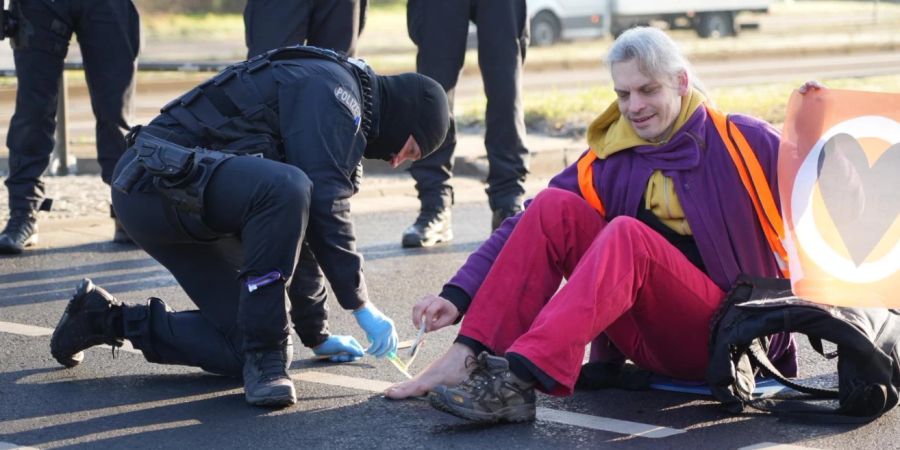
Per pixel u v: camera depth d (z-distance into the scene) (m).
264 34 10.40
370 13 53.62
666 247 6.01
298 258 6.84
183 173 6.20
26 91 11.36
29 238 11.50
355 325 8.64
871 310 6.04
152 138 6.42
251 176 6.25
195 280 6.86
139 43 11.52
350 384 6.99
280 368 6.50
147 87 27.59
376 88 6.83
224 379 7.10
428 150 7.07
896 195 5.78
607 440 5.89
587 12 41.94
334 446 5.84
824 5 65.00
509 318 6.19
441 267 10.77
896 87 24.27
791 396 6.55
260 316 6.37
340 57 6.80
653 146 6.36
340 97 6.57
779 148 6.02
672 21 43.78
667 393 6.75
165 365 7.43
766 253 6.36
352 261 6.58
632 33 6.23
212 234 6.50
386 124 6.89
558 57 36.53
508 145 11.78
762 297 6.10
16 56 11.33
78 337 7.09
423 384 6.35
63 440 5.95
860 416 6.13
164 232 6.55
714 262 6.23
